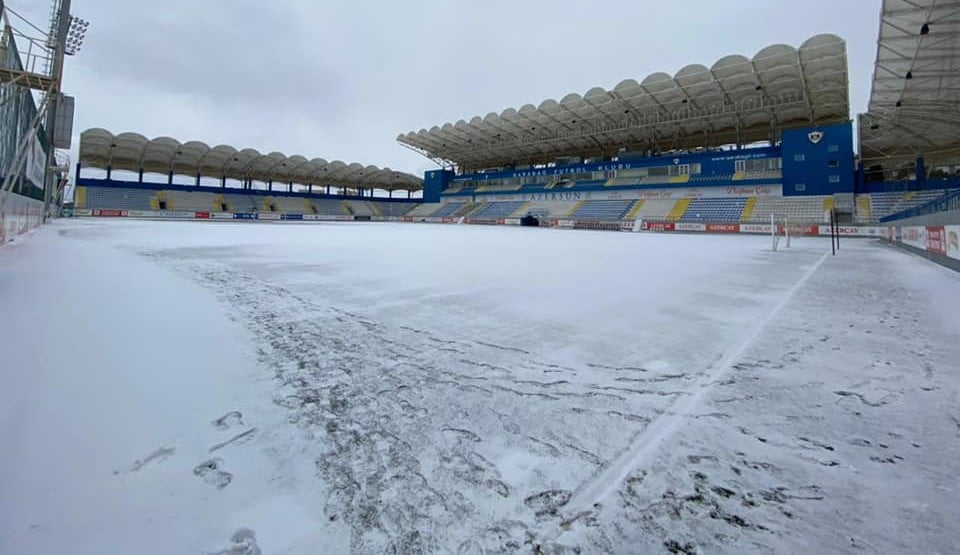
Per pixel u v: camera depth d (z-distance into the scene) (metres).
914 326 4.24
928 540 1.45
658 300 5.52
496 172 52.47
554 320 4.44
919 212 13.29
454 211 53.88
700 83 30.45
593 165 43.97
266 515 1.55
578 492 1.72
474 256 11.27
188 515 1.54
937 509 1.60
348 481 1.77
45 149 18.30
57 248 10.23
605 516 1.59
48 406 2.29
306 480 1.76
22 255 8.51
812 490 1.73
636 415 2.38
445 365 3.11
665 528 1.54
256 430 2.14
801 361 3.24
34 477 1.69
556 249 14.20
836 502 1.66
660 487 1.75
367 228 31.52
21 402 2.31
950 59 16.12
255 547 1.40
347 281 6.74
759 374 2.98
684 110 35.66
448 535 1.49
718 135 40.22
